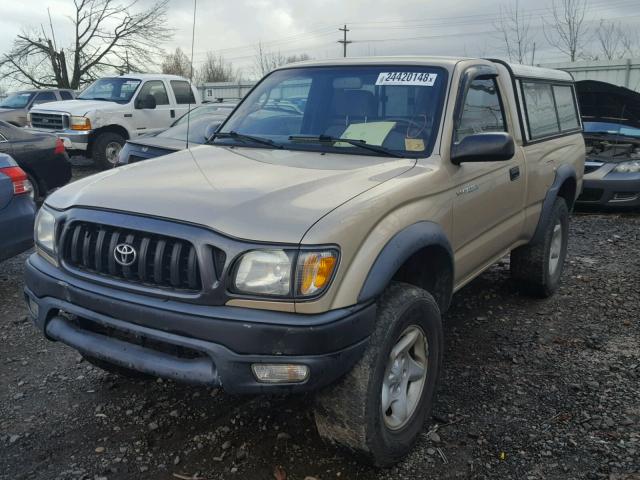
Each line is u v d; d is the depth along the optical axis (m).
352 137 3.54
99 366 3.51
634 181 8.76
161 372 2.52
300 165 3.17
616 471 2.85
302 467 2.88
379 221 2.67
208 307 2.41
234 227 2.41
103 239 2.66
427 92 3.56
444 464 2.91
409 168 3.15
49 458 2.94
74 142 12.88
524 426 3.23
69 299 2.76
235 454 2.98
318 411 2.67
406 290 2.83
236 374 2.38
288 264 2.34
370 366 2.57
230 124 4.11
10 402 3.46
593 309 5.01
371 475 2.83
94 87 14.57
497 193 3.89
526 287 5.15
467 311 4.96
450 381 3.74
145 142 7.74
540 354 4.14
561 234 5.30
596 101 9.63
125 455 2.97
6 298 5.24
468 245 3.67
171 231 2.47
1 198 5.05
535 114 4.80
